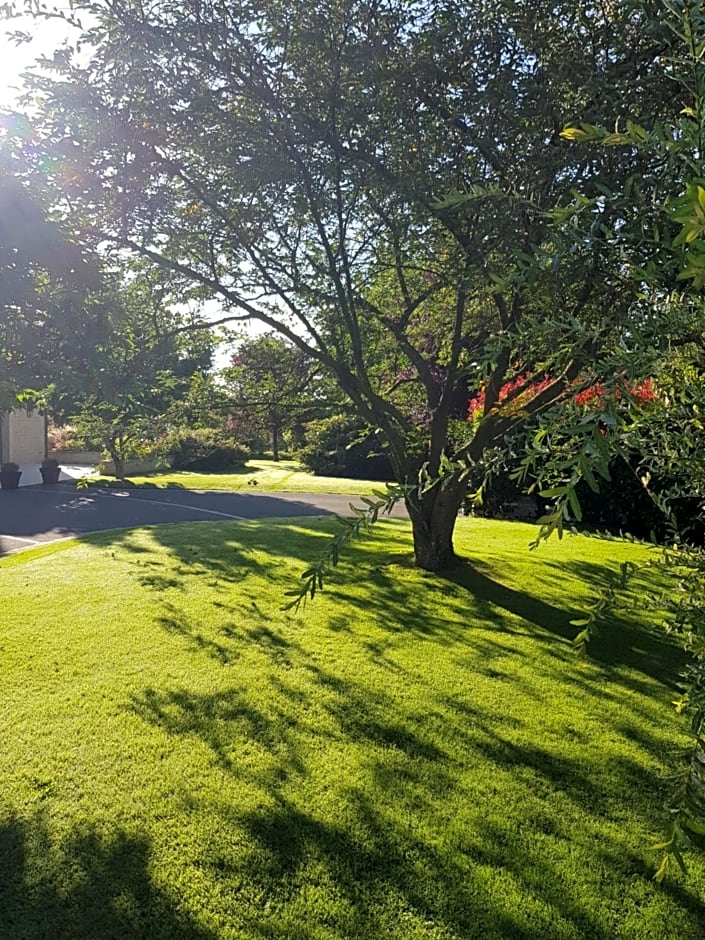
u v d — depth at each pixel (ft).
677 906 7.26
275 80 17.37
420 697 12.58
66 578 21.99
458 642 15.70
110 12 14.85
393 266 21.06
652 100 11.18
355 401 21.57
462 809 8.98
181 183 17.81
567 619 17.57
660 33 7.92
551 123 14.01
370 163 17.01
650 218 4.61
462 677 13.60
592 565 23.89
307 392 24.06
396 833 8.45
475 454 18.88
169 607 18.37
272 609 18.22
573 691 12.99
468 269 13.84
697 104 3.47
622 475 29.48
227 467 76.13
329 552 4.12
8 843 8.23
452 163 16.26
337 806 9.01
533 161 12.69
